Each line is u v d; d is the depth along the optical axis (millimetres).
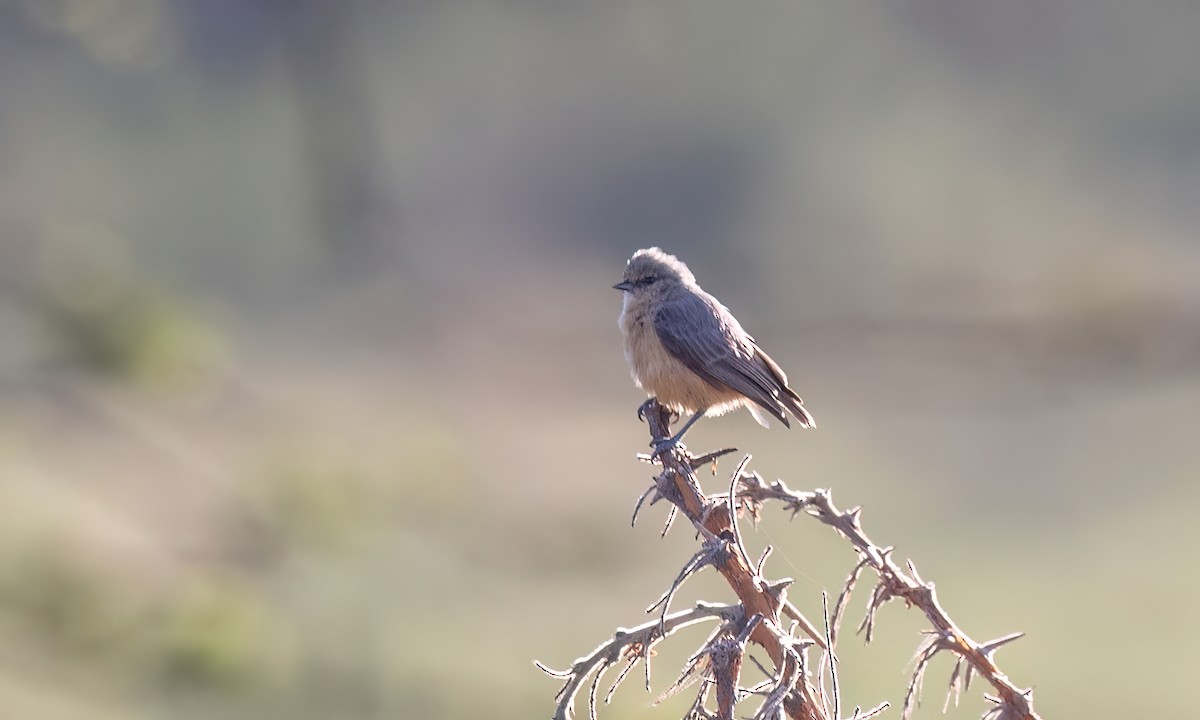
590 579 13945
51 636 8148
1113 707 13242
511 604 13086
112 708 8969
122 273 9578
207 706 8742
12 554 8758
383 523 9844
